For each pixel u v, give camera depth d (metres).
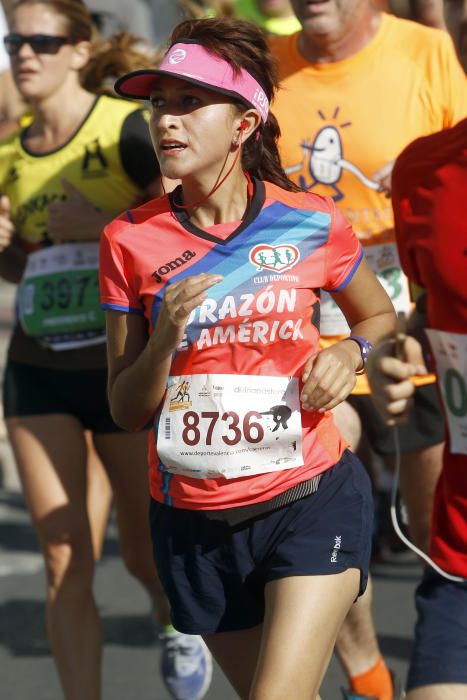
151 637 11.68
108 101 9.55
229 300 6.76
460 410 6.34
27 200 9.67
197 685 10.05
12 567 14.02
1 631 11.99
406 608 11.98
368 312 7.16
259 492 6.83
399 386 6.27
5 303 28.03
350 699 8.87
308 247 6.90
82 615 9.02
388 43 9.27
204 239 6.83
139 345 7.00
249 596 7.02
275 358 6.82
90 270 9.55
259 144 7.18
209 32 6.87
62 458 9.26
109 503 10.77
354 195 9.30
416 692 6.07
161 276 6.82
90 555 9.15
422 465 9.35
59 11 9.48
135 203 9.55
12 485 18.03
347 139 9.24
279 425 6.79
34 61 9.43
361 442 9.27
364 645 8.80
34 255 9.75
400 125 9.21
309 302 6.89
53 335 9.50
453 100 9.23
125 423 7.04
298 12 9.13
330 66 9.27
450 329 6.37
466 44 6.52
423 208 6.46
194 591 7.07
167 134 6.82
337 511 6.85
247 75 6.91
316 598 6.65
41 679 10.82
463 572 6.28
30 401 9.42
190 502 6.94
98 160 9.44
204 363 6.81
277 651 6.53
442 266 6.36
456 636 6.14
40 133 9.66
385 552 13.73
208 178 6.85
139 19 16.09
